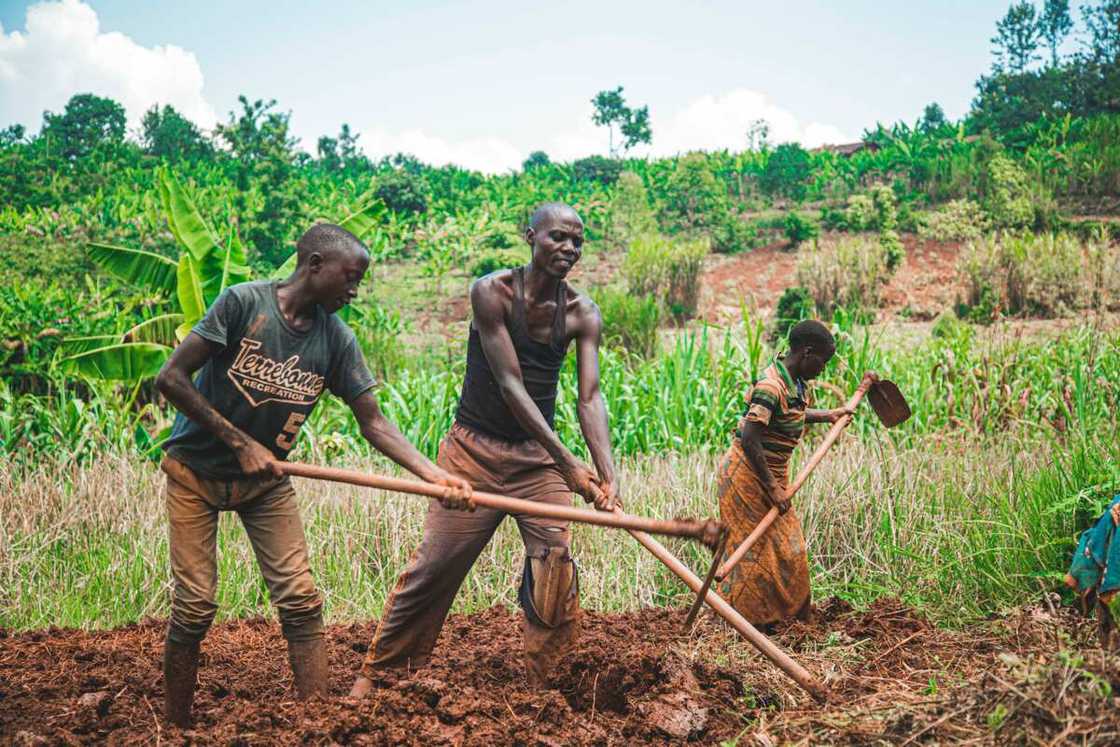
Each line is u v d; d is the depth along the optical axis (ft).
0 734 11.51
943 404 30.32
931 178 117.39
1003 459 22.81
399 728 10.74
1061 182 111.34
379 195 116.37
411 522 21.66
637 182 113.50
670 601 18.88
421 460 12.12
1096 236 84.33
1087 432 23.99
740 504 16.31
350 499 22.72
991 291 63.57
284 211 92.38
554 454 12.44
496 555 20.08
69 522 21.68
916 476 21.52
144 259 32.42
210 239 31.63
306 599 12.05
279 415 11.81
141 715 12.12
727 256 103.55
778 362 16.42
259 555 12.16
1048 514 17.94
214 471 11.63
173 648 11.66
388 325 61.46
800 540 16.33
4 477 23.86
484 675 13.70
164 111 180.34
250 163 98.32
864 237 102.83
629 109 189.78
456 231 93.04
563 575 12.75
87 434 29.09
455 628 16.57
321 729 10.55
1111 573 11.95
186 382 11.16
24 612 18.45
